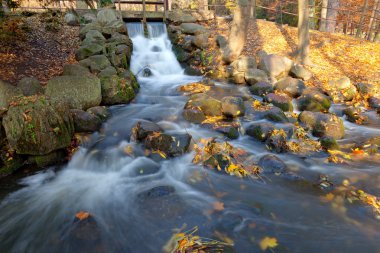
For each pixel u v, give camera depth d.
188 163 4.84
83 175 4.79
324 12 15.17
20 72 7.27
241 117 6.39
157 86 9.02
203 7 16.11
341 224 3.46
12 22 8.76
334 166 4.77
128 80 8.02
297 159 4.96
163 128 5.86
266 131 5.54
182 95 8.10
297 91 7.74
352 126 6.54
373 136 5.95
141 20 13.65
